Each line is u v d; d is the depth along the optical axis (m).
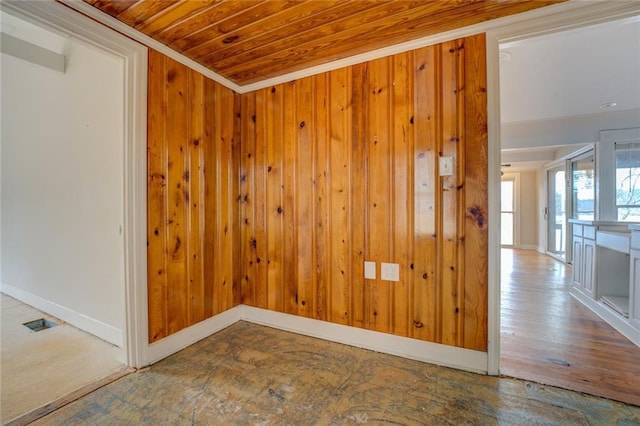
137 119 1.84
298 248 2.43
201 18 1.69
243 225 2.69
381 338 2.11
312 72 2.33
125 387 1.70
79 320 2.48
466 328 1.87
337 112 2.24
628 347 2.16
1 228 3.23
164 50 2.00
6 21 2.40
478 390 1.67
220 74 2.43
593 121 3.91
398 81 2.03
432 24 1.78
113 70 2.06
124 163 1.83
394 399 1.59
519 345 2.19
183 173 2.16
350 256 2.22
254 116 2.61
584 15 1.56
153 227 1.95
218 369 1.89
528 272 4.62
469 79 1.84
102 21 1.64
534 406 1.53
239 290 2.71
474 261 1.84
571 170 5.14
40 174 2.73
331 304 2.29
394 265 2.06
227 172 2.56
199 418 1.46
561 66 2.53
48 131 2.62
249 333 2.43
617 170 3.81
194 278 2.26
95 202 2.27
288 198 2.46
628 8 1.48
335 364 1.95
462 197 1.87
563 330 2.46
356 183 2.19
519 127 4.27
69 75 2.41
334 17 1.70
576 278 3.36
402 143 2.03
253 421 1.44
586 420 1.43
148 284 1.92
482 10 1.65
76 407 1.53
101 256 2.26
